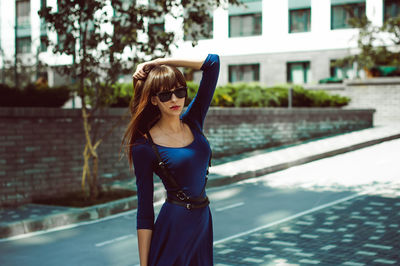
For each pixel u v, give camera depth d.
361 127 22.22
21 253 7.09
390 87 26.42
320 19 31.62
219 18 33.81
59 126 11.80
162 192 10.97
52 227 8.88
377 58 27.42
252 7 33.19
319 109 20.27
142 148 2.92
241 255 6.36
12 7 38.88
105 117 13.05
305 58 32.06
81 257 6.71
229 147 17.09
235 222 8.30
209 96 3.16
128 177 13.78
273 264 5.92
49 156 11.54
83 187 10.68
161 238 2.91
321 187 11.23
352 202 9.40
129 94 14.27
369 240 6.77
